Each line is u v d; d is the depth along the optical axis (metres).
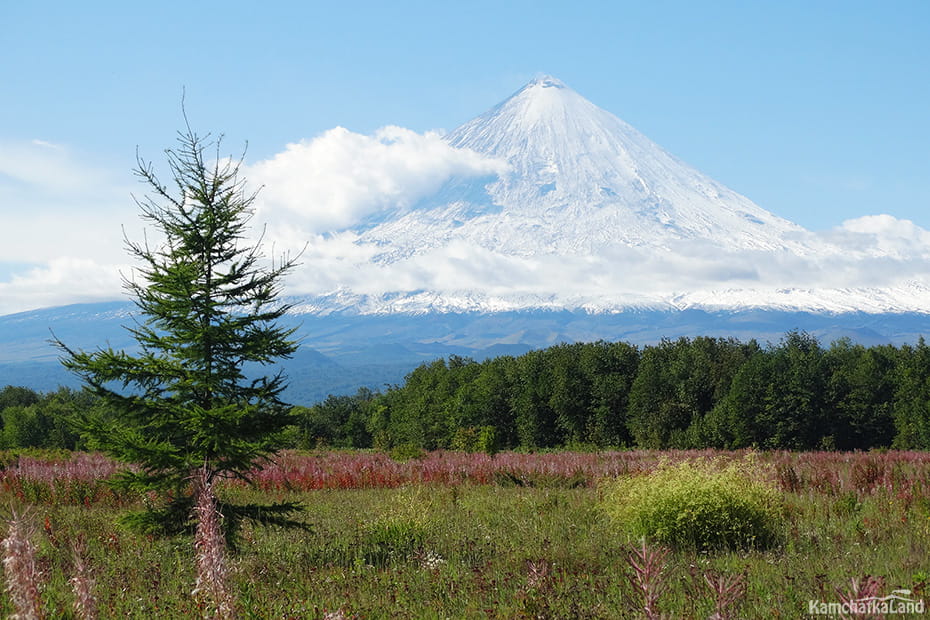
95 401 11.27
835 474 22.05
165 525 11.49
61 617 7.33
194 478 10.76
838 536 11.84
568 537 12.63
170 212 11.44
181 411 11.06
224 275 11.47
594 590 8.58
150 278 11.23
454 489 20.69
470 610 8.29
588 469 27.62
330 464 33.47
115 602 8.38
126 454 10.95
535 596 7.75
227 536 11.33
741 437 71.75
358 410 117.56
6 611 6.08
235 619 5.60
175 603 8.41
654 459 34.19
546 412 88.06
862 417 71.88
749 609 7.56
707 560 10.39
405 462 35.78
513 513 16.48
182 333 11.12
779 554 10.89
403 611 8.26
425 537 12.76
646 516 12.14
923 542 11.08
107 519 14.81
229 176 11.70
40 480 21.39
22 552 4.64
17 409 86.38
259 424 11.48
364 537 12.95
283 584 9.66
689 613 7.30
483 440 54.25
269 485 24.14
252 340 11.41
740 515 11.62
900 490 16.95
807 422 70.62
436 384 105.62
